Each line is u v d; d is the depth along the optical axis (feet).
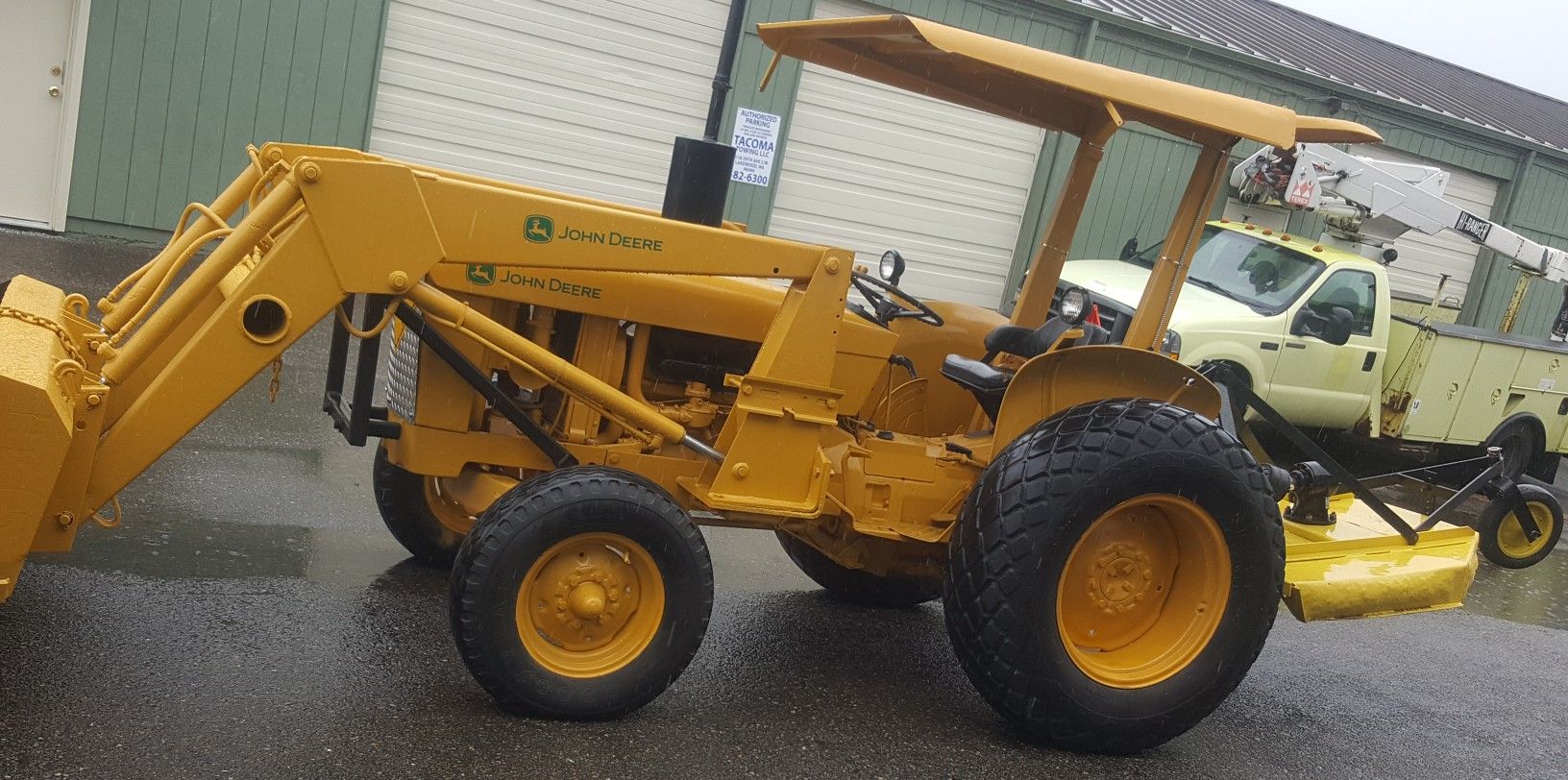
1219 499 12.79
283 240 10.87
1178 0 54.60
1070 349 13.48
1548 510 25.59
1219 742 14.02
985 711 13.83
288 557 15.10
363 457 20.03
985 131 45.24
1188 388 13.83
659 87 40.27
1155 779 12.69
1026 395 13.62
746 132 41.57
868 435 14.43
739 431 12.77
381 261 11.15
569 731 11.55
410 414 13.52
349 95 36.17
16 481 9.76
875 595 17.10
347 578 14.71
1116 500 12.44
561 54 38.75
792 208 43.47
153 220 34.71
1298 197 35.17
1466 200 57.00
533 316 13.42
